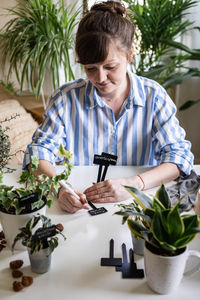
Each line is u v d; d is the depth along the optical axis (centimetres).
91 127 138
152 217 72
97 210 105
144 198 76
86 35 104
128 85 133
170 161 126
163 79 263
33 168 87
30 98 341
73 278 79
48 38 271
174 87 290
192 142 293
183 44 262
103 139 140
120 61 111
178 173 124
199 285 75
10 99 334
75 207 103
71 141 142
